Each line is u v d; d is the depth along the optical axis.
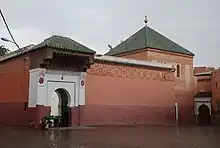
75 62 23.59
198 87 38.53
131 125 26.81
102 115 25.77
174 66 34.88
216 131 21.62
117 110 26.75
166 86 30.98
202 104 36.25
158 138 15.77
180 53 36.06
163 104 30.45
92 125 24.77
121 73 27.50
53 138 15.12
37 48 21.59
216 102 34.66
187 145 12.74
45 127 21.28
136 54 35.19
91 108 25.17
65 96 23.94
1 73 26.50
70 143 13.02
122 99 27.23
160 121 29.97
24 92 23.11
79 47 23.05
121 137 15.93
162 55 34.84
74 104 23.66
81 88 24.05
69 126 23.03
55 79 22.66
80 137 15.65
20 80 23.72
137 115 28.11
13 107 24.19
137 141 14.11
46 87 22.12
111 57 26.84
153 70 30.00
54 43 21.77
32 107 21.98
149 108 29.14
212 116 34.19
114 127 23.88
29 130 19.86
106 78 26.42
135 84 28.38
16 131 19.05
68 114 23.38
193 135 17.92
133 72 28.39
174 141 14.34
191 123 35.47
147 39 35.66
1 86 26.31
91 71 25.53
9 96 24.95
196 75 38.94
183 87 35.56
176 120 32.19
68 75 23.47
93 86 25.53
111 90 26.61
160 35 38.16
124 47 37.44
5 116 25.19
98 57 25.92
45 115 21.83
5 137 15.58
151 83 29.69
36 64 22.03
